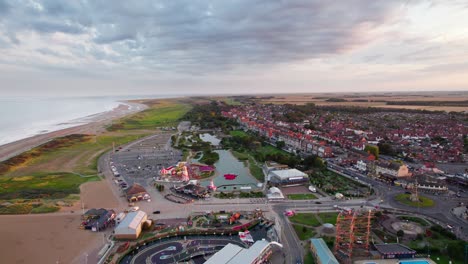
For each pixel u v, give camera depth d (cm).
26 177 19312
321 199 15450
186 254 10356
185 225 12462
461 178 17862
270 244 10412
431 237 11456
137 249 10688
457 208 14250
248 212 13762
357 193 16112
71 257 10219
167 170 19788
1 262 9912
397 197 15525
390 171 18588
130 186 16100
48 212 13900
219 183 18250
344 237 11144
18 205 14575
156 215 13525
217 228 12188
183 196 15850
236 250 9812
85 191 16712
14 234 11812
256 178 19200
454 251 10019
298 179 17712
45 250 10656
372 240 11194
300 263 9856
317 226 12394
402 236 11488
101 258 10006
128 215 12381
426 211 13900
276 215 13538
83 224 12538
